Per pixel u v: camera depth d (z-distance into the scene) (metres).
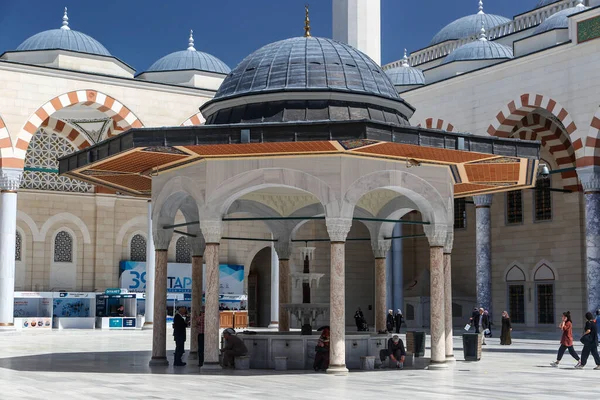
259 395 11.05
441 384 12.77
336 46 16.16
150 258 31.55
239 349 15.46
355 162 14.36
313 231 38.84
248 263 38.78
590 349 16.27
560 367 16.64
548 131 33.22
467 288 37.44
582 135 26.33
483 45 33.25
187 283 36.75
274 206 18.66
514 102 28.62
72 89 29.59
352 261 39.25
